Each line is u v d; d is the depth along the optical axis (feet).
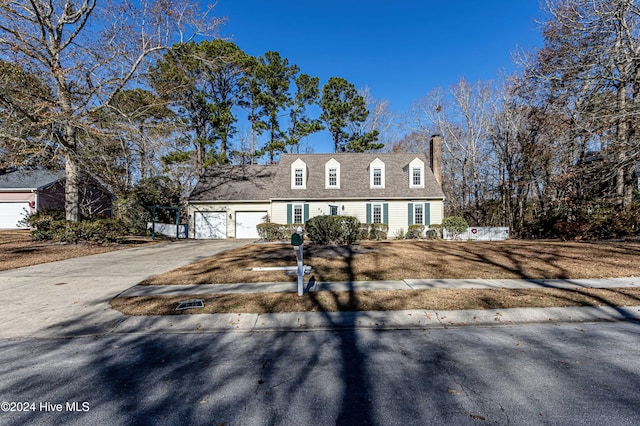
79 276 27.58
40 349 13.83
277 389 10.25
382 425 8.32
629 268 28.68
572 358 12.37
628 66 47.37
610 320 16.98
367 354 12.98
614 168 48.42
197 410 9.09
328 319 17.07
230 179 85.10
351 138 113.09
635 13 47.44
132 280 25.91
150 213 79.51
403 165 78.48
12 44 42.37
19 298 20.88
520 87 62.49
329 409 9.08
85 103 48.88
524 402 9.32
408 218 72.28
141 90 56.18
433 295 20.59
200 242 63.41
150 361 12.53
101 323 16.78
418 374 11.18
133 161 64.39
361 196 72.28
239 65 93.15
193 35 55.83
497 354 12.82
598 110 48.42
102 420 8.66
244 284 24.17
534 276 26.17
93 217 69.51
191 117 93.15
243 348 13.76
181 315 17.58
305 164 75.25
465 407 9.09
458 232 64.85
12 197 85.10
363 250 41.32
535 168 71.15
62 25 49.49
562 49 52.42
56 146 47.88
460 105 102.17
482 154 97.81
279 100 105.81
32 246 45.88
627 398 9.49
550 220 62.75
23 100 42.50
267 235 63.67
